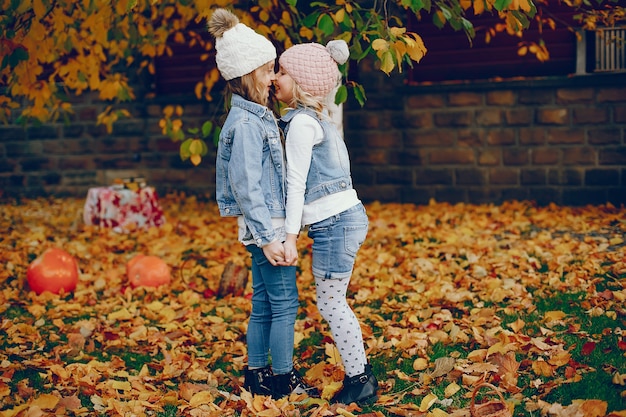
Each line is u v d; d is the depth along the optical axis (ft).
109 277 20.10
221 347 14.21
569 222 24.44
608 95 27.48
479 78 29.40
